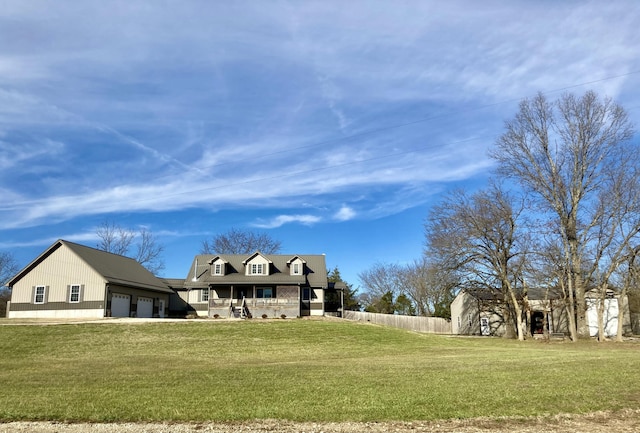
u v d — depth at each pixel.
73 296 39.81
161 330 32.22
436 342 32.38
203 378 14.87
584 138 35.78
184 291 51.38
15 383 14.43
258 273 47.66
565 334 42.06
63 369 18.84
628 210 33.59
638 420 9.43
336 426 9.10
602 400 10.74
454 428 8.96
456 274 40.38
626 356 20.17
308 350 27.31
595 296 40.44
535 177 37.12
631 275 34.28
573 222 36.31
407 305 73.00
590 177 36.12
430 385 12.66
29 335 29.69
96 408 10.40
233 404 10.70
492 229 38.66
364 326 36.50
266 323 35.81
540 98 36.72
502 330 48.50
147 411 10.11
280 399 11.20
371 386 12.69
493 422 9.30
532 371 14.95
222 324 34.91
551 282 37.66
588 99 35.44
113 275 41.53
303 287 48.06
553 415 9.70
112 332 31.19
